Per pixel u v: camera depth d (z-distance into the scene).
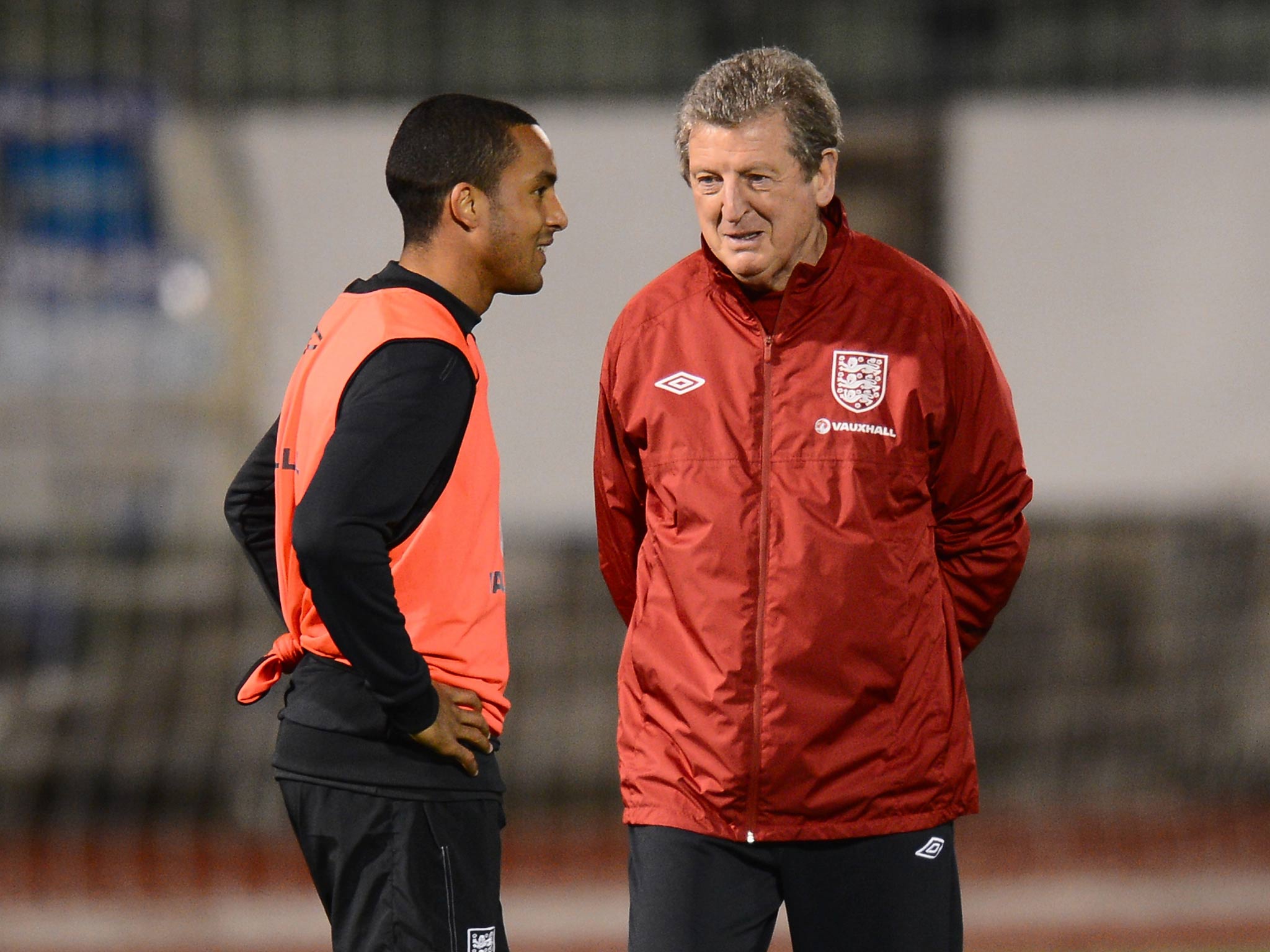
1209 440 24.59
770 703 8.63
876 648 8.62
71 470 25.84
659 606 8.98
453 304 8.70
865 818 8.70
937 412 8.72
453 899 8.52
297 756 8.55
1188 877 23.34
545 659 29.89
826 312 8.76
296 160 24.62
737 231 8.48
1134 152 24.39
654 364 9.03
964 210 24.59
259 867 24.72
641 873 9.02
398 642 8.09
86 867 24.55
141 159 25.08
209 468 26.00
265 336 25.12
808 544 8.61
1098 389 24.58
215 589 28.44
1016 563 9.12
